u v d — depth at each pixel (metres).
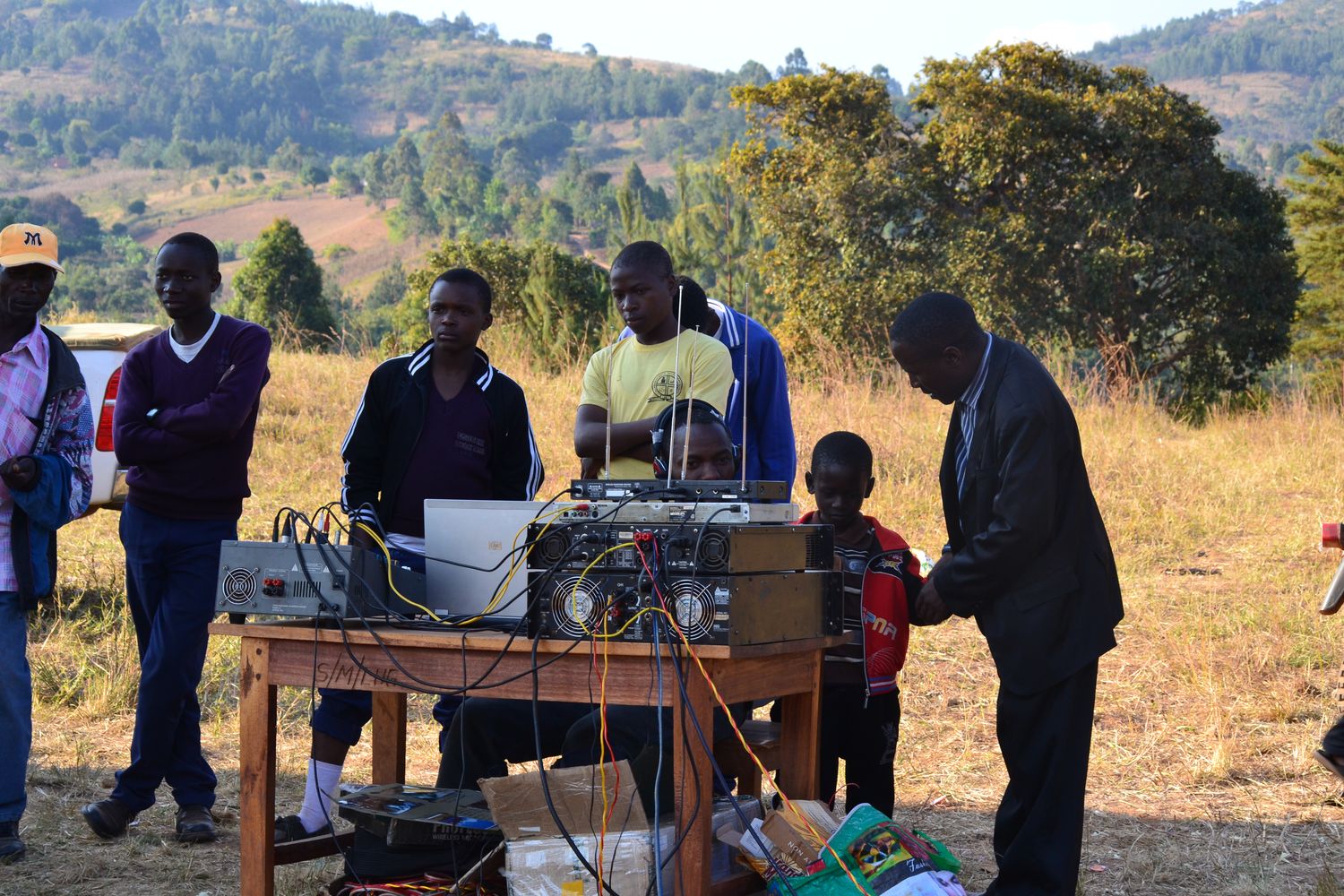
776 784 3.74
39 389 4.57
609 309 22.17
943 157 28.69
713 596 3.20
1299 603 7.67
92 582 7.82
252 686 3.62
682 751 3.23
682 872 3.29
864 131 30.22
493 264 29.86
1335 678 6.53
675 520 3.33
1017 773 3.87
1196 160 28.58
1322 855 4.62
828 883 3.41
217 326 4.73
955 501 4.03
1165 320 28.16
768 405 4.95
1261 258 28.67
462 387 4.55
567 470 10.42
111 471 7.36
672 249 12.75
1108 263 26.45
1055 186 28.50
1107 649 3.82
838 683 4.17
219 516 4.69
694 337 4.65
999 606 3.82
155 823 4.92
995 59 29.81
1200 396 27.95
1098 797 5.25
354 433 4.56
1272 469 11.98
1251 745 5.71
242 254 198.25
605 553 3.30
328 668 3.56
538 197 185.38
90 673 6.47
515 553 3.65
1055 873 3.77
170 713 4.65
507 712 4.14
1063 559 3.79
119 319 120.75
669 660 3.24
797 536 3.47
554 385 13.76
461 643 3.38
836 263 29.62
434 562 3.76
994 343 3.85
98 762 5.57
